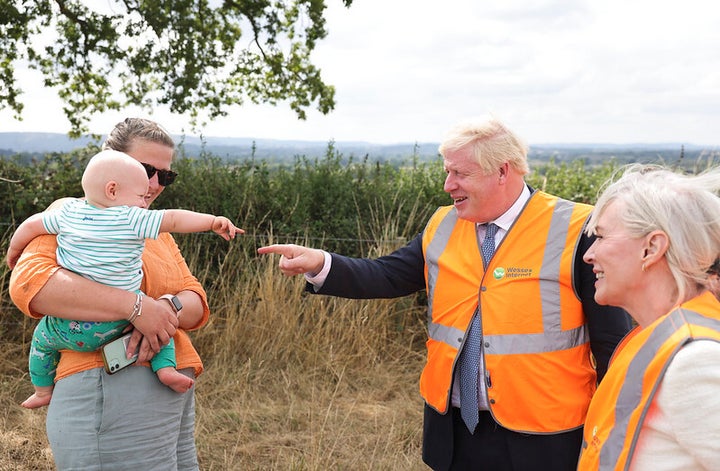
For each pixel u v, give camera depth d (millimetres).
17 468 3609
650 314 1423
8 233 5430
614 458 1319
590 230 1543
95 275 1781
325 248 6039
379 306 5547
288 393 4859
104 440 1807
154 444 1882
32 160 5871
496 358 2174
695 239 1343
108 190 1820
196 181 6133
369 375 5242
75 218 1814
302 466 3756
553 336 2172
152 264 2000
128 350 1822
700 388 1197
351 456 4012
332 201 6191
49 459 3727
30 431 3994
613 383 1411
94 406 1804
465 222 2434
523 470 2168
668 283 1396
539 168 6941
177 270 2090
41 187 5750
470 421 2256
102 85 8062
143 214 1812
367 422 4527
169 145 2107
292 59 8383
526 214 2279
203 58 7691
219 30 8180
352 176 6496
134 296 1816
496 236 2316
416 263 2559
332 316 5465
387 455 4039
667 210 1368
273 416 4523
